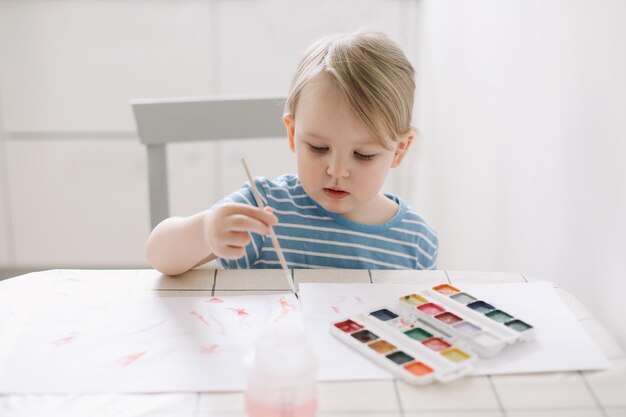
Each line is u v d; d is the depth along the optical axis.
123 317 0.68
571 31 0.90
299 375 0.52
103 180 2.06
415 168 1.95
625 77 0.75
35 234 2.10
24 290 0.73
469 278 0.79
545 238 0.99
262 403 0.52
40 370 0.59
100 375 0.59
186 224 0.77
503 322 0.67
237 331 0.66
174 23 1.93
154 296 0.73
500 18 1.19
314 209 0.97
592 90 0.84
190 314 0.69
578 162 0.88
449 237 1.56
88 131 2.01
